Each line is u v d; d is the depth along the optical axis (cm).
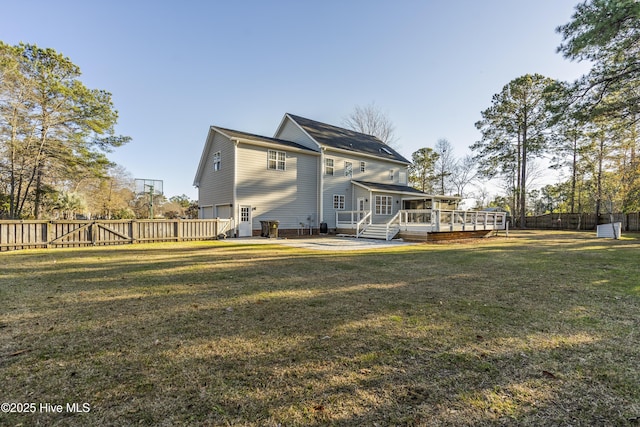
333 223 1942
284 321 327
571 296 426
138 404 181
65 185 2675
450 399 186
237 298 416
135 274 580
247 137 1639
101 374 215
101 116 1953
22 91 1639
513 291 456
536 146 2494
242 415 171
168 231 1308
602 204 2409
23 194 1928
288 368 225
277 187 1709
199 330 300
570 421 165
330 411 174
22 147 1692
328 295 434
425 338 280
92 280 527
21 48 1633
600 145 2275
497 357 242
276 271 618
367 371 220
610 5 971
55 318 333
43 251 941
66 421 165
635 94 1205
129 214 3186
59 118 1814
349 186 2041
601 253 903
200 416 170
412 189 2295
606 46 1116
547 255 866
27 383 202
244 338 281
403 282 520
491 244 1226
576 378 210
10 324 314
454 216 1616
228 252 944
